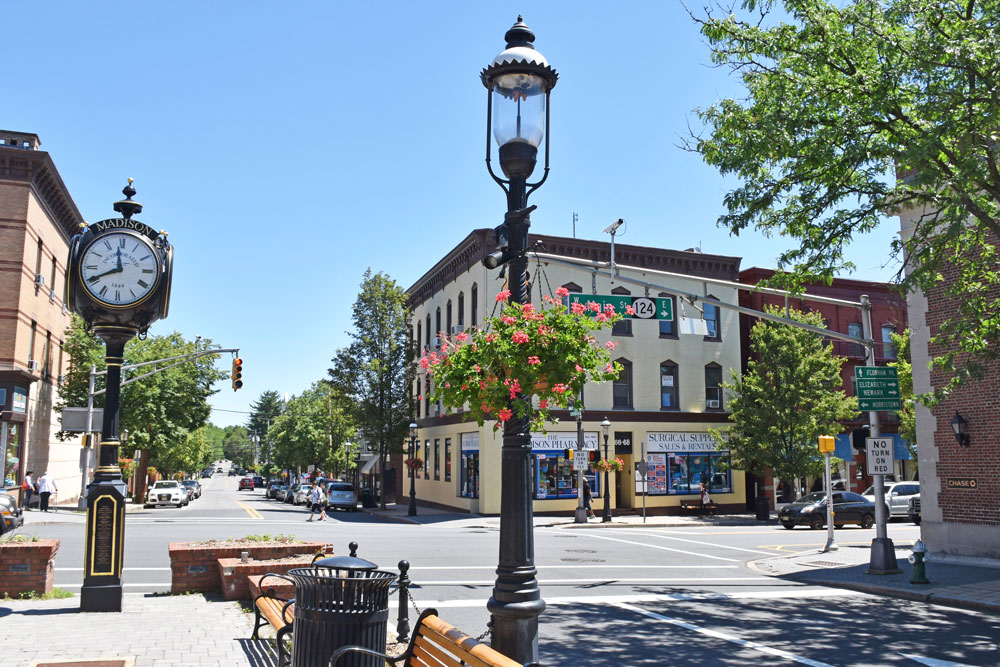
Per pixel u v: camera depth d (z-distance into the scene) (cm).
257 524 2664
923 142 969
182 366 4450
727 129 1180
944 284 1697
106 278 955
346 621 541
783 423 3222
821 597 1299
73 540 1989
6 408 3119
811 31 1121
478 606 1123
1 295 3161
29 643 749
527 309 572
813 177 1163
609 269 1628
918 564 1362
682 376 3669
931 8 1016
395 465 5088
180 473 9138
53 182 3478
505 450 556
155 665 670
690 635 971
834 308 3897
